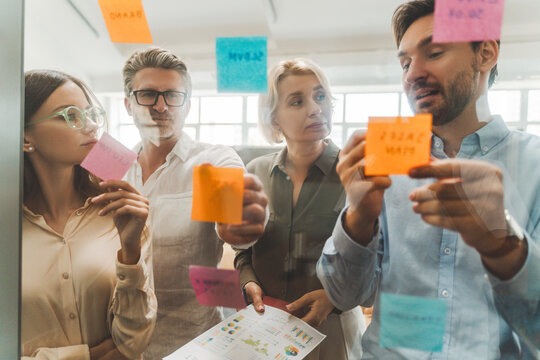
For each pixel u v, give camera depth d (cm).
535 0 43
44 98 57
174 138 56
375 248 49
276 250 55
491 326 46
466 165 43
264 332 53
